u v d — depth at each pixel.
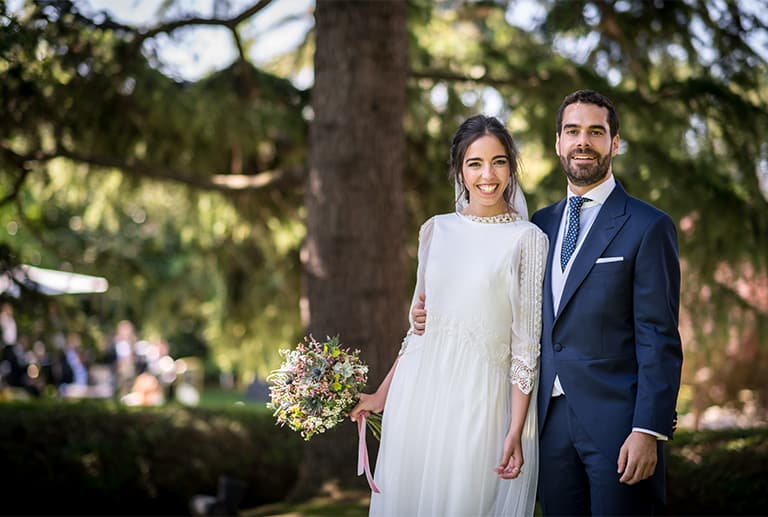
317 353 3.23
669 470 5.66
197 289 9.39
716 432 6.08
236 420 7.22
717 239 6.85
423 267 3.37
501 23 8.13
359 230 6.07
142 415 6.93
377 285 6.07
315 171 6.21
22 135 6.74
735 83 6.61
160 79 6.70
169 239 11.79
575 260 3.04
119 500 6.64
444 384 3.15
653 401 2.81
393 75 6.29
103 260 8.29
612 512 2.90
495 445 3.12
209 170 7.76
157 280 8.97
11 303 6.85
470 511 3.08
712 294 7.29
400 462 3.16
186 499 6.86
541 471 3.09
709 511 5.58
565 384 3.00
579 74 6.79
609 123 3.07
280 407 3.22
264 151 8.04
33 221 8.06
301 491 6.04
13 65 5.92
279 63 8.53
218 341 9.04
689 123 6.66
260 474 7.15
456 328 3.17
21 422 6.46
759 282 8.28
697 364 9.41
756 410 9.85
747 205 6.75
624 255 2.96
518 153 3.28
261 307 8.87
